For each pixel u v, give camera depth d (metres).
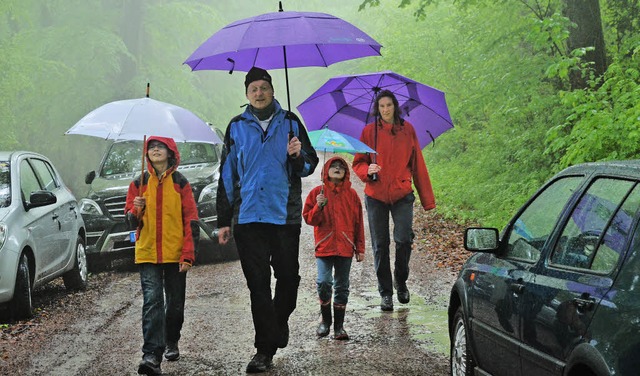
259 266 7.61
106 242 14.73
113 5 39.00
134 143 16.66
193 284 12.92
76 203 13.70
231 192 7.71
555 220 5.20
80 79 36.12
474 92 20.56
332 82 10.34
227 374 7.62
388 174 10.19
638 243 4.09
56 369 8.02
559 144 13.26
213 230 14.93
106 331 9.77
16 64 32.06
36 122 35.88
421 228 19.53
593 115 12.98
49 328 10.05
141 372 7.55
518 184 18.58
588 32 15.53
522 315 5.09
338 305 8.86
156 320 7.66
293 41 7.02
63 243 12.41
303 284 12.47
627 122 12.20
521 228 5.78
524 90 17.81
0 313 10.99
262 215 7.54
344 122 10.95
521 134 19.19
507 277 5.55
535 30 14.88
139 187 7.94
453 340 7.03
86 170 37.06
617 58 14.67
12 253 10.34
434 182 27.12
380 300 11.02
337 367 7.69
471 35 20.88
